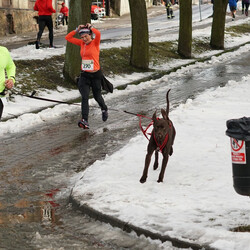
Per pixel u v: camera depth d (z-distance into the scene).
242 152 5.79
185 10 25.77
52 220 6.93
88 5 17.73
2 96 9.62
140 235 6.17
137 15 21.45
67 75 17.95
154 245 5.95
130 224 6.32
